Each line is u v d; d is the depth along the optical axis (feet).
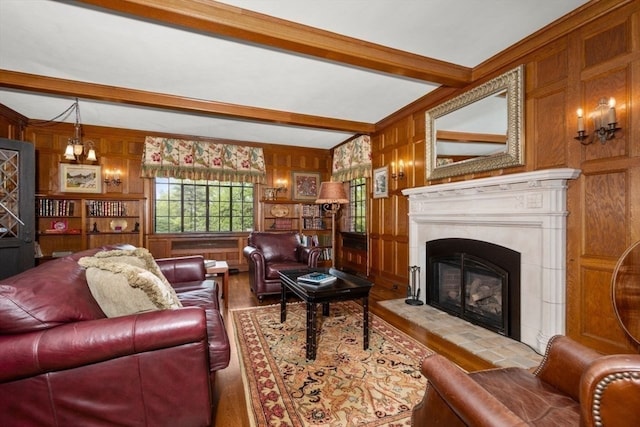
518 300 8.62
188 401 4.62
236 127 16.46
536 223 7.98
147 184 17.56
